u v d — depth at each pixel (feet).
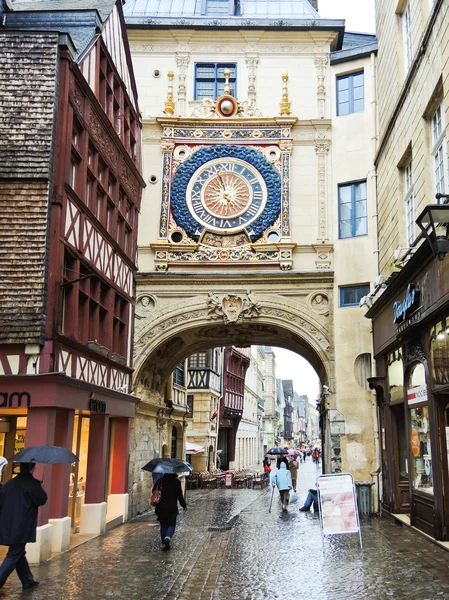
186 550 33.27
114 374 47.34
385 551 30.94
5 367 32.81
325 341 54.24
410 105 40.88
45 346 33.12
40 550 30.22
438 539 32.01
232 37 60.03
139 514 54.70
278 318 54.85
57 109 35.73
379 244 52.65
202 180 57.26
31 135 34.76
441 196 28.02
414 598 21.76
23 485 24.08
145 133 58.34
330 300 54.80
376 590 23.06
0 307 33.04
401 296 39.86
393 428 45.09
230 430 139.74
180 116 58.90
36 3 51.80
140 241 56.54
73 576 26.78
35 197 34.09
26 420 35.22
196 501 67.41
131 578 26.20
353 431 52.13
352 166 56.44
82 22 43.91
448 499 32.22
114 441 49.98
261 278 55.06
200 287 55.52
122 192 50.26
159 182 57.57
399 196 45.14
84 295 39.93
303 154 57.62
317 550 32.19
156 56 60.23
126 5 65.26
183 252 56.13
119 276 49.08
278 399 272.31
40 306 33.01
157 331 54.95
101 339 44.83
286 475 53.21
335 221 56.29
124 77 52.54
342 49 62.59
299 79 59.11
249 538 37.27
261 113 58.59
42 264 33.42
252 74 59.41
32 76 35.55
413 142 40.11
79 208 38.14
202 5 64.59
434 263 31.83
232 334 62.85
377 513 47.85
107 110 46.75
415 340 36.86
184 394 84.94
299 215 56.54
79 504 42.32
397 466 44.57
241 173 57.11
